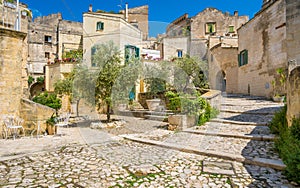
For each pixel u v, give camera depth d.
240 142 5.80
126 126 8.82
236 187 3.36
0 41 7.74
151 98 11.27
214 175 3.84
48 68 18.69
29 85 20.61
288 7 8.25
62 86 11.63
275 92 12.90
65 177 3.84
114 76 7.59
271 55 13.41
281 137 4.91
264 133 6.40
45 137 7.49
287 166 3.65
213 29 26.66
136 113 11.27
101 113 8.90
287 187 3.32
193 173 3.95
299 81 4.38
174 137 6.38
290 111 4.84
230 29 26.88
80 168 4.28
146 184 3.54
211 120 8.08
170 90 10.55
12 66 8.00
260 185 3.40
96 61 6.83
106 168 4.25
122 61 7.07
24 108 8.18
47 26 23.62
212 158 4.76
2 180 3.71
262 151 4.95
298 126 4.14
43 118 8.43
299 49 8.02
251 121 8.05
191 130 7.05
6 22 11.68
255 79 15.24
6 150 5.60
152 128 8.63
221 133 6.55
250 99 13.24
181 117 7.88
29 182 3.63
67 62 17.27
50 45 23.48
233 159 4.57
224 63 18.55
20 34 8.15
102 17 11.15
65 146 6.04
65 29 24.03
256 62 15.08
